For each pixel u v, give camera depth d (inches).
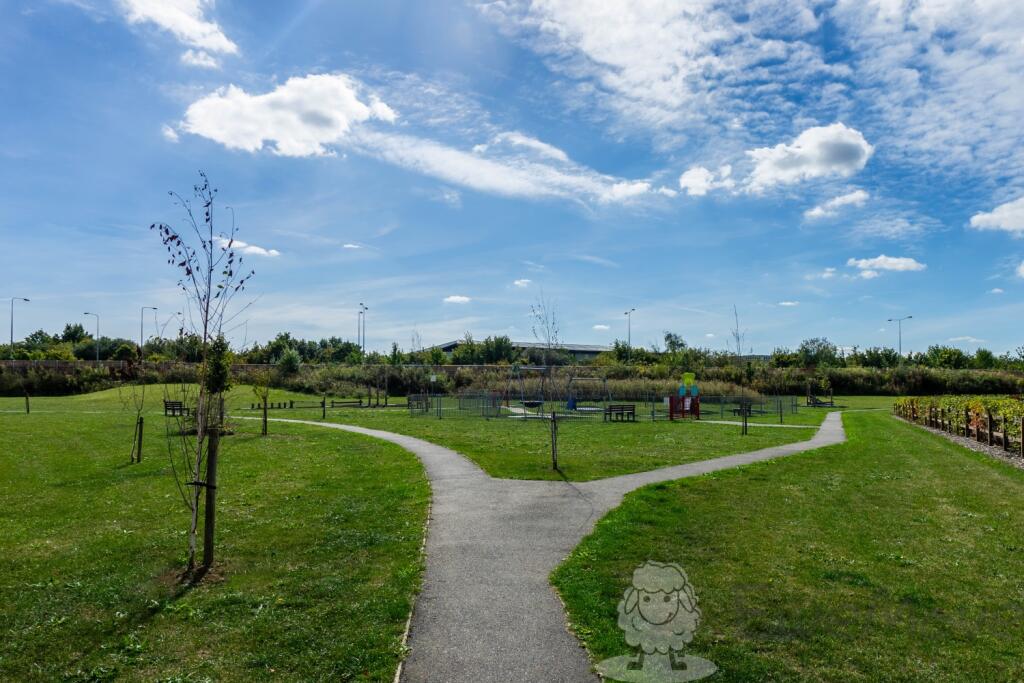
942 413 1193.4
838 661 235.0
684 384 1579.7
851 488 571.8
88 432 1093.1
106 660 238.2
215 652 244.1
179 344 513.3
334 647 246.2
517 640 251.1
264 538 403.9
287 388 2470.5
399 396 2516.0
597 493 536.1
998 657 238.8
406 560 352.5
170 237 343.3
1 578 327.0
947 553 368.2
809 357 3284.9
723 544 382.6
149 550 378.3
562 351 3132.4
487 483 583.5
